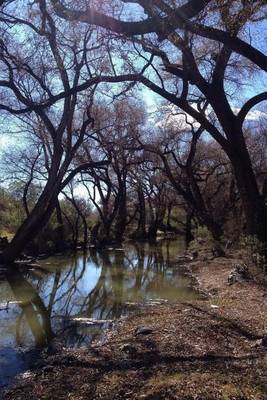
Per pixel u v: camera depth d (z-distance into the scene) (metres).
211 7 11.41
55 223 33.41
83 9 12.22
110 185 41.34
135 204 54.12
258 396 5.82
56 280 20.86
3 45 20.06
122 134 37.91
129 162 43.62
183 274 22.44
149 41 16.31
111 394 6.57
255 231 16.58
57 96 18.00
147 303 15.06
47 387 7.25
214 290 16.44
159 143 36.06
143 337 9.46
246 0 11.16
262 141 40.31
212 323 10.20
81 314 13.75
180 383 6.42
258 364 7.04
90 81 17.92
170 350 8.40
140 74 18.25
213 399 5.83
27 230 24.73
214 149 41.94
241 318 10.62
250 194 16.72
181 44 15.03
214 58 17.41
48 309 14.52
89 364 8.21
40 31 16.59
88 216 44.97
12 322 12.59
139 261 28.84
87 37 17.88
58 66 19.78
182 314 11.46
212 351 8.21
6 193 37.25
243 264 17.41
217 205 41.22
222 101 17.08
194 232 35.69
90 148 38.22
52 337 10.97
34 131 32.31
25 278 20.97
